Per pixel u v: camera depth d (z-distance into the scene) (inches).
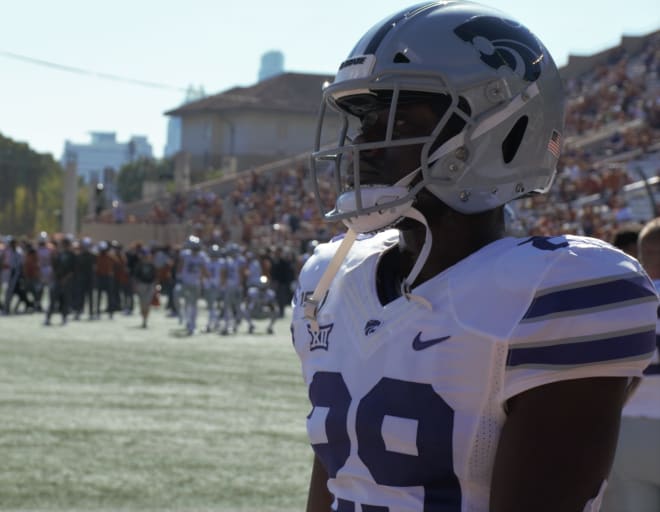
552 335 71.0
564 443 70.6
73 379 504.1
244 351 672.4
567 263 72.2
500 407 73.0
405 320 77.0
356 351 79.9
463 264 76.7
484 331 72.6
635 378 76.2
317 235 1450.5
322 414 81.4
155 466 312.2
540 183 84.8
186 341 740.0
